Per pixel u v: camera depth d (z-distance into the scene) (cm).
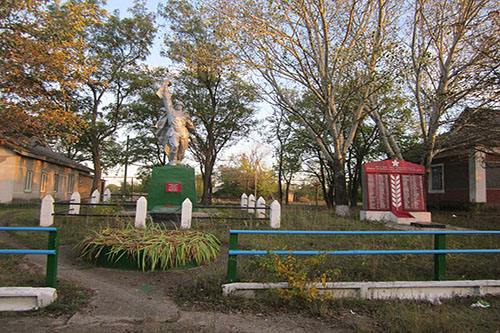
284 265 488
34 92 1178
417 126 2153
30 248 745
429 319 408
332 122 1550
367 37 1308
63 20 1155
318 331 395
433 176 2330
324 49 1529
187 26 2042
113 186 5003
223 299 466
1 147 1833
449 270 620
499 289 521
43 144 1367
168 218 1036
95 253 639
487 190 1944
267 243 771
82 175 3334
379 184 1355
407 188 1355
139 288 521
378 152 2852
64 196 2727
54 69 1105
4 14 988
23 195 2014
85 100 2330
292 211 1520
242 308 445
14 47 1008
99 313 426
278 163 3434
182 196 1140
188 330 386
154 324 397
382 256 685
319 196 5416
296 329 398
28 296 428
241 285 476
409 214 1326
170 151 1197
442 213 1841
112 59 2330
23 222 1070
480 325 411
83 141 2469
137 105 2531
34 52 1052
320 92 1579
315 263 480
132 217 1093
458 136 1447
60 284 504
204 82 2428
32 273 555
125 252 610
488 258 703
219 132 2756
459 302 490
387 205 1343
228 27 1346
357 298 484
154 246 615
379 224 1223
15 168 1906
